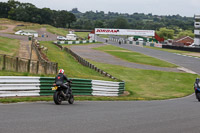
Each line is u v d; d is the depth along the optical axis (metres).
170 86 34.78
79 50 78.88
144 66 52.66
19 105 12.66
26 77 15.50
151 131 8.51
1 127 8.02
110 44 116.00
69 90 14.47
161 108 14.45
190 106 15.98
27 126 8.32
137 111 12.83
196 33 127.12
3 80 14.41
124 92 26.69
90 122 9.43
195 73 47.22
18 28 161.75
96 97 19.39
